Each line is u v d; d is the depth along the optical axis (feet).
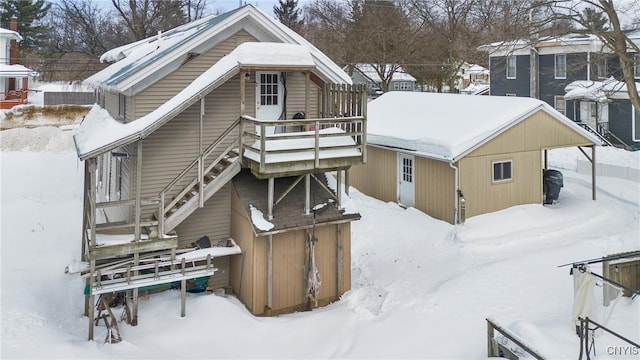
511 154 55.62
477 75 226.38
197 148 40.16
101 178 54.65
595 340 25.88
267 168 35.17
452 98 66.74
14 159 91.71
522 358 24.38
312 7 189.98
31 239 52.26
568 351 24.81
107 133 35.09
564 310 32.32
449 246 47.98
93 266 32.24
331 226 40.16
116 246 33.12
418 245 49.01
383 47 142.92
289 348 31.19
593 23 65.26
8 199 68.08
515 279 38.58
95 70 132.36
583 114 100.17
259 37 42.06
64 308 37.22
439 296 36.47
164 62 38.14
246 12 40.32
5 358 26.37
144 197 38.50
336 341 31.86
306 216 38.22
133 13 125.08
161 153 38.96
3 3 157.38
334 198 39.99
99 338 31.30
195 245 39.88
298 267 38.91
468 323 31.96
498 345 26.25
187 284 39.24
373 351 29.71
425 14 146.10
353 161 38.63
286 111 43.52
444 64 147.13
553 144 58.80
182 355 29.55
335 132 38.47
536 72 108.06
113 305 36.96
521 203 56.90
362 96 38.55
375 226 54.08
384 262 46.11
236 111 41.63
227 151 38.78
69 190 74.95
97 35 140.46
